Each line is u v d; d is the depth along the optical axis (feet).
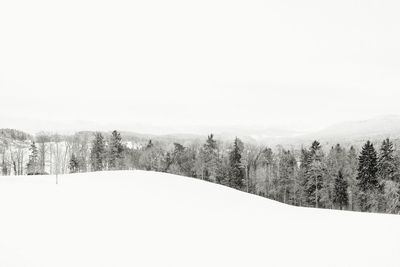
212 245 63.36
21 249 55.67
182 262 53.78
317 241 67.56
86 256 54.13
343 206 260.62
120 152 354.74
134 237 66.03
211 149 325.83
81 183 132.26
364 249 61.72
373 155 253.65
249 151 349.82
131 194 112.78
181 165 347.77
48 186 124.06
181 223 79.97
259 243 65.67
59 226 70.69
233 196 130.93
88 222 75.10
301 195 276.62
